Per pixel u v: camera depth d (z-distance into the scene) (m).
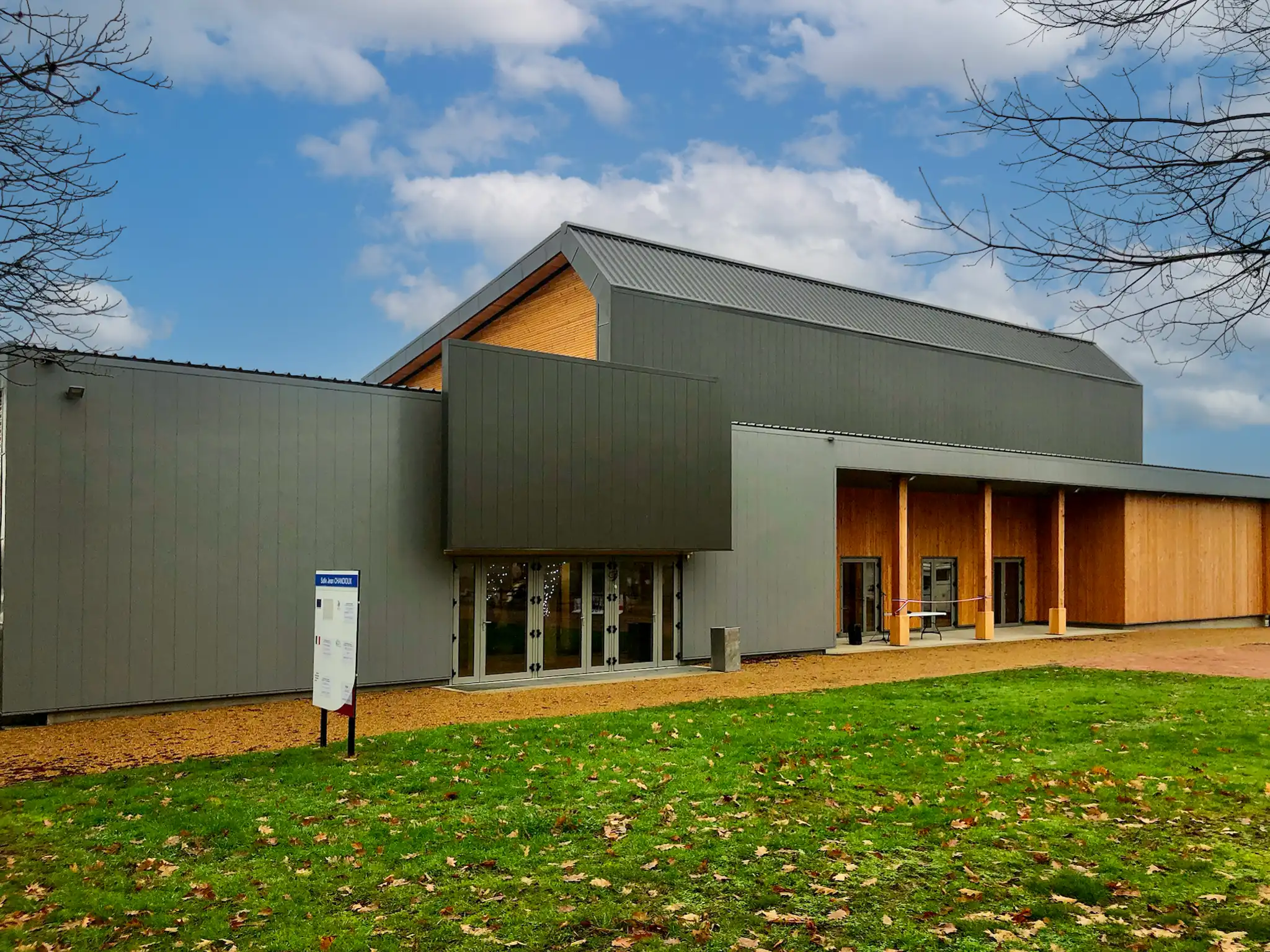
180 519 13.10
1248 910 5.43
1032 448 30.39
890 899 5.73
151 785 8.44
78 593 12.30
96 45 5.95
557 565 16.97
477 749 9.88
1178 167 4.33
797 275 28.47
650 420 17.33
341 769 8.94
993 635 24.95
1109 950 4.98
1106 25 4.29
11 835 7.01
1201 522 31.45
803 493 20.89
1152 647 22.95
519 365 15.64
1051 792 8.08
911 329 28.61
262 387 13.91
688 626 18.64
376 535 14.86
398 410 15.18
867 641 24.61
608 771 8.89
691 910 5.60
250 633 13.60
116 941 5.22
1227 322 4.49
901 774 8.80
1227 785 8.22
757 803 7.86
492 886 6.02
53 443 12.23
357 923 5.44
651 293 21.75
